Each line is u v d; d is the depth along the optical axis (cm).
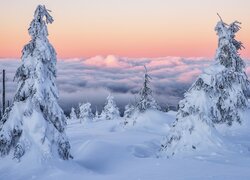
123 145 3272
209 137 2670
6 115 2255
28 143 2172
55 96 2325
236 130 3659
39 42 2295
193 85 2820
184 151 2625
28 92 2269
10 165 2125
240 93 3838
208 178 1778
